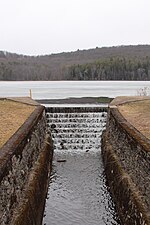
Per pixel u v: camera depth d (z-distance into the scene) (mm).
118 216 13594
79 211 14484
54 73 155875
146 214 10305
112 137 20281
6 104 25109
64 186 17312
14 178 10781
